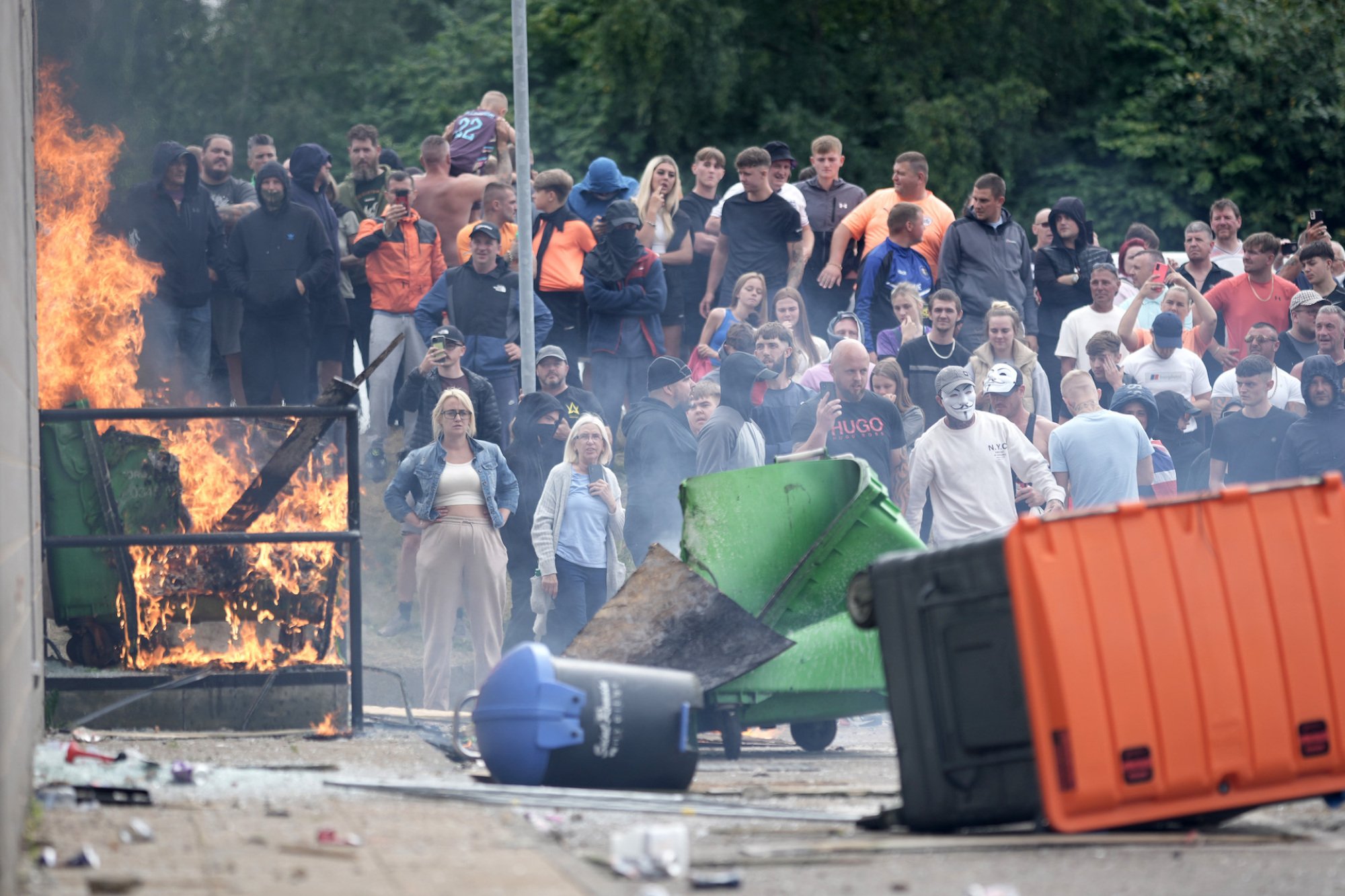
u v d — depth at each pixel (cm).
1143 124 11538
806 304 5688
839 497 3503
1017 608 2189
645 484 4391
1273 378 4600
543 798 2489
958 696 2291
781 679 3309
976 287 5153
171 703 3291
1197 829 2338
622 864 1966
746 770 3102
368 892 1762
